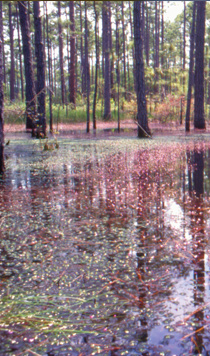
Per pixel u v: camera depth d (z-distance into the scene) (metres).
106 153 6.68
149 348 1.10
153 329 1.20
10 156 6.60
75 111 19.48
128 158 5.89
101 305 1.36
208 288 1.47
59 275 1.63
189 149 7.10
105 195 3.32
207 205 2.91
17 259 1.83
